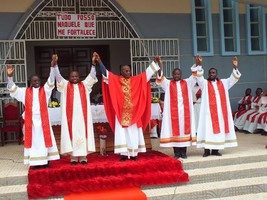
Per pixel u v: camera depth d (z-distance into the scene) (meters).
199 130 6.30
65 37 9.02
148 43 9.50
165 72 9.63
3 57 8.70
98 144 6.55
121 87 5.90
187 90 6.19
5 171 5.57
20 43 8.79
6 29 8.72
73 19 9.05
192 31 9.76
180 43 9.74
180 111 6.11
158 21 9.59
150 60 9.52
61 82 5.68
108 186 5.18
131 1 9.39
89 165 5.46
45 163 5.40
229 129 6.35
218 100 6.25
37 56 11.08
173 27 9.70
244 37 10.28
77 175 5.25
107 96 5.92
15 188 5.11
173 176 5.41
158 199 5.06
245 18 10.24
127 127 5.81
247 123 9.25
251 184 5.47
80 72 11.38
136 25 9.42
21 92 5.52
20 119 8.30
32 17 8.83
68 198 4.93
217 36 10.04
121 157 5.87
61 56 11.27
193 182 5.54
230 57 10.14
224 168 5.86
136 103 5.89
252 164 6.10
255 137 8.41
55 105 6.40
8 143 8.52
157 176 5.35
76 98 5.66
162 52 9.61
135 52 9.43
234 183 5.53
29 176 5.13
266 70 10.46
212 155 6.30
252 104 9.33
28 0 8.81
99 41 11.39
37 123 5.41
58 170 5.21
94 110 6.36
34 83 5.55
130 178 5.27
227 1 10.14
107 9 9.25
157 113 6.66
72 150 5.56
